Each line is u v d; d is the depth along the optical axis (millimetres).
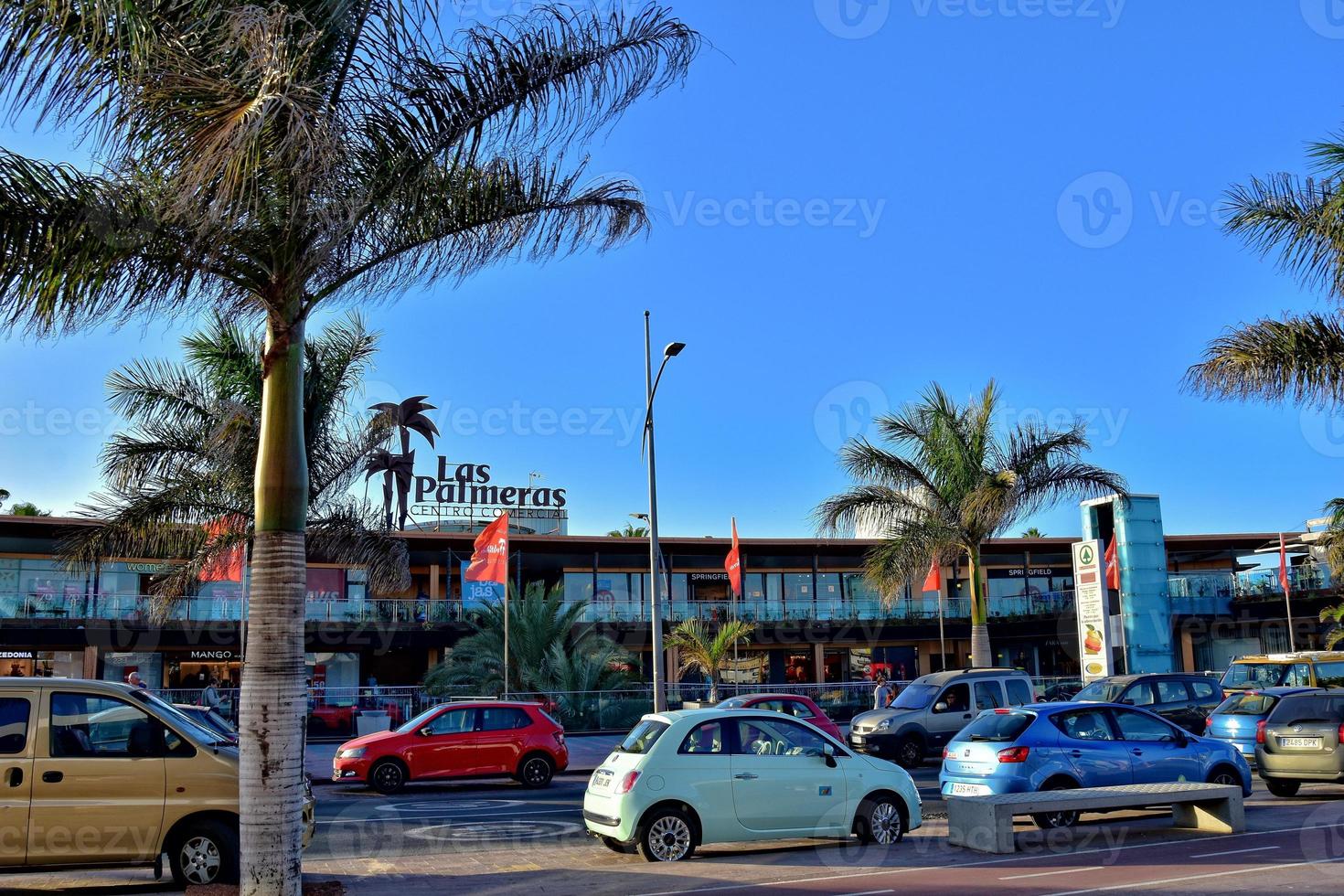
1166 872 9836
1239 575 41406
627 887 9602
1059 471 25781
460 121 8898
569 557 42562
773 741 11609
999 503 24984
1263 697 18391
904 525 26344
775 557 44594
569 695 31547
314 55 8008
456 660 32000
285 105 7047
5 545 33750
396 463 47219
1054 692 28609
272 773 8000
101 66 7508
